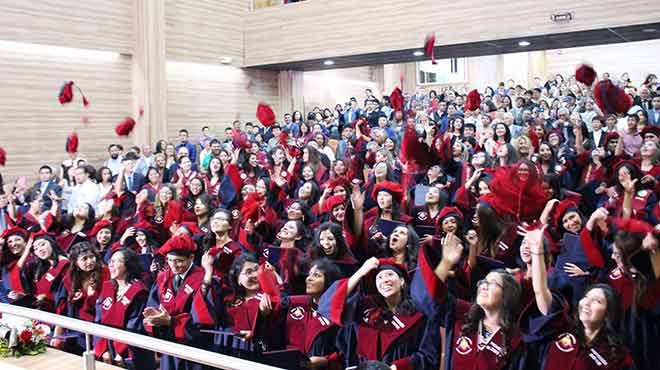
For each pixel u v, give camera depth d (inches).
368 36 453.7
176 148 404.5
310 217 203.6
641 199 182.2
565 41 408.2
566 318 109.6
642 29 363.6
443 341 124.2
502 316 110.1
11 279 186.9
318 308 130.2
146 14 443.5
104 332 96.7
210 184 287.1
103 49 426.3
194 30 483.5
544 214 133.0
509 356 108.7
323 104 623.5
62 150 407.5
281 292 147.5
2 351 133.8
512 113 345.1
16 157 382.0
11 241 190.4
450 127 315.3
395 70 697.0
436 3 420.8
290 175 272.8
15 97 381.7
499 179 131.9
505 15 393.7
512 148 221.9
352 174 261.0
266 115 181.8
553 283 132.6
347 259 156.0
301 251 168.6
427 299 121.3
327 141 348.5
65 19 402.3
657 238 123.1
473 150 260.8
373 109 406.3
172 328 147.1
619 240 126.6
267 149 362.6
